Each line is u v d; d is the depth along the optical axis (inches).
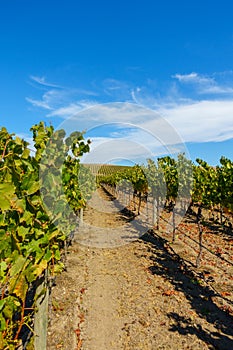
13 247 84.6
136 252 364.5
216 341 173.2
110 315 201.9
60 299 214.7
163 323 192.7
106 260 330.6
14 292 88.0
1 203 74.4
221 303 221.5
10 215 86.8
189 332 182.4
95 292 238.1
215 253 348.5
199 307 215.5
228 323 193.2
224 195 367.6
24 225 95.8
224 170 373.7
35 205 107.8
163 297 233.3
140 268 304.0
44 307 131.7
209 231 459.8
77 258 327.3
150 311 209.2
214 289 246.8
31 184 92.8
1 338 84.0
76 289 236.1
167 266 310.5
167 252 364.2
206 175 401.4
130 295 235.9
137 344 169.0
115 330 183.2
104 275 280.5
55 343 161.5
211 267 302.7
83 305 212.4
